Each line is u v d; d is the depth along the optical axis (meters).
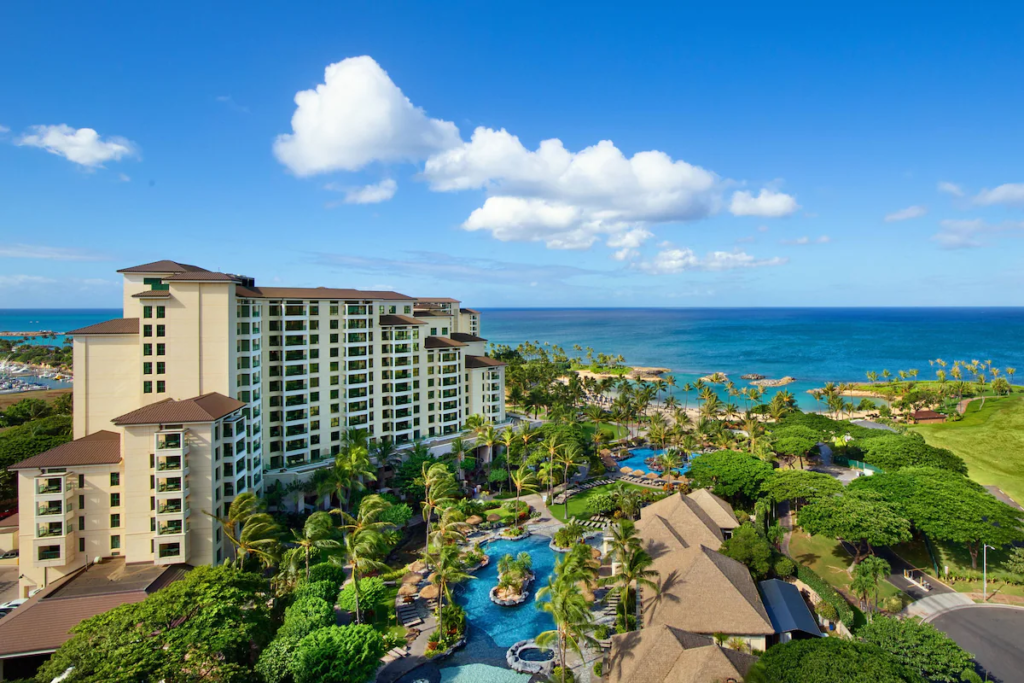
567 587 49.28
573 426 126.62
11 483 88.75
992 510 67.88
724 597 55.69
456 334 143.75
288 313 97.06
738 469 92.69
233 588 52.25
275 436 95.94
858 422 142.75
